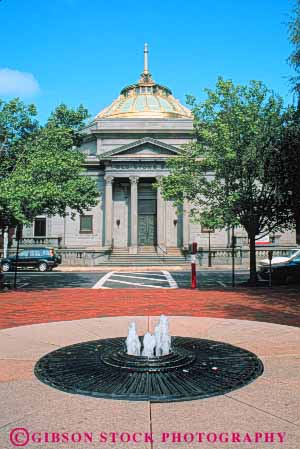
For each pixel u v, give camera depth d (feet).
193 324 29.32
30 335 26.17
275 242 157.28
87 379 17.26
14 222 62.18
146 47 204.54
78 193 65.77
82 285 75.31
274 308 42.75
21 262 118.11
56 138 66.18
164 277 92.73
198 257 140.87
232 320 30.86
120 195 163.43
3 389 16.33
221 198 69.26
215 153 67.82
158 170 155.22
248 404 14.71
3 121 62.64
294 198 62.64
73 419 13.58
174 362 18.81
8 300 51.39
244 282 74.54
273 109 65.10
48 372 18.28
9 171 64.49
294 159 59.00
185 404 14.75
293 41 52.19
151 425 13.10
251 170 65.41
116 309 43.06
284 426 13.01
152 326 28.78
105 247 153.38
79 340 24.81
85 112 74.64
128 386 16.40
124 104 186.39
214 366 18.92
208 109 69.46
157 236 153.79
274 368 18.78
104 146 166.81
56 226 161.27
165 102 187.83
